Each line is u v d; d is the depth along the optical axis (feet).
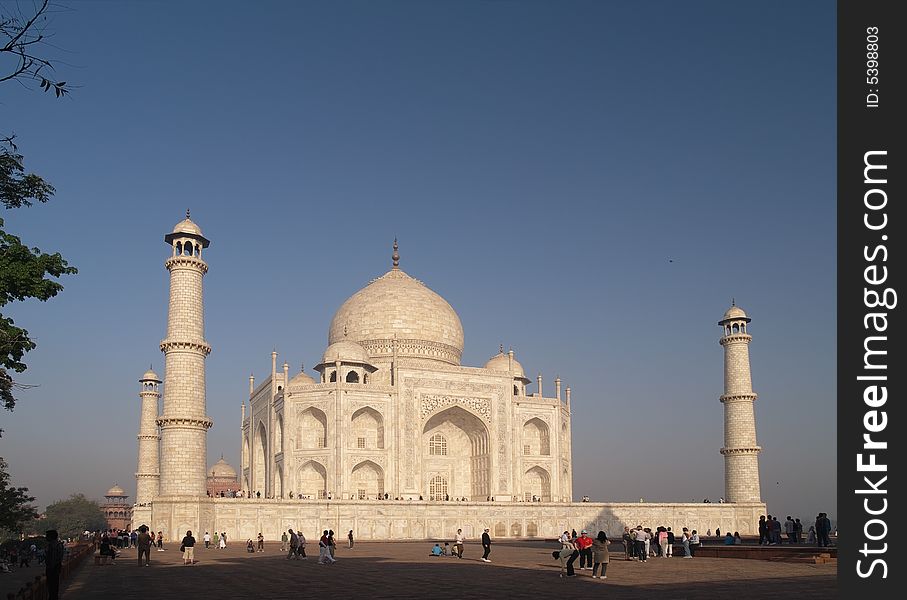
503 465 473.26
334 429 436.35
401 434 451.53
